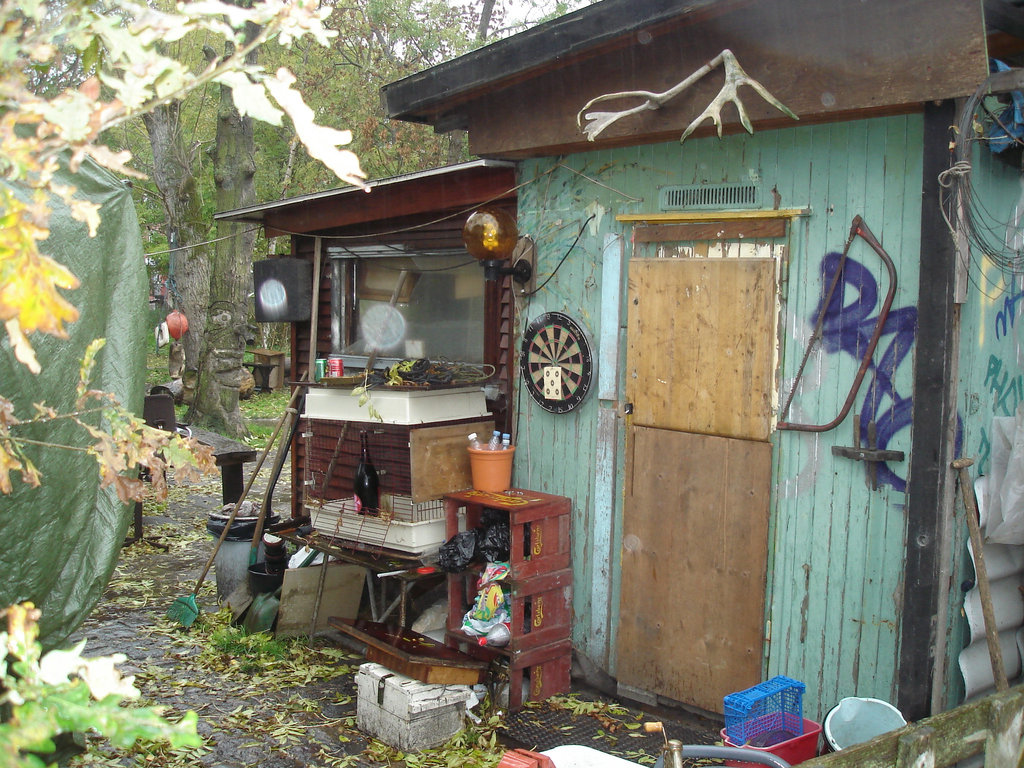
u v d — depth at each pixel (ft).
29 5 4.25
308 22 4.55
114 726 4.08
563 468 17.66
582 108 14.90
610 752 14.57
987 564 13.91
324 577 19.61
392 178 19.95
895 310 13.12
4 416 5.89
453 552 16.87
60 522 11.16
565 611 17.20
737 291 14.71
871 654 13.47
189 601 20.63
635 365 16.20
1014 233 14.56
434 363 20.84
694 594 15.46
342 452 18.95
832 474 13.83
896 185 13.07
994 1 11.87
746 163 14.75
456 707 15.40
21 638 4.27
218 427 47.88
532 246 18.04
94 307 11.65
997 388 14.17
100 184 12.05
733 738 12.25
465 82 16.49
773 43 13.24
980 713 9.54
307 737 15.35
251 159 48.42
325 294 24.77
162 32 4.41
